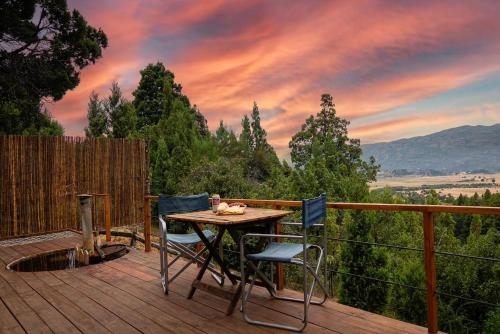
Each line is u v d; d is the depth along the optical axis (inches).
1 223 275.7
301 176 783.1
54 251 230.7
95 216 339.3
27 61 621.9
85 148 332.5
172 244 145.8
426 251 100.3
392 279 383.2
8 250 236.5
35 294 142.3
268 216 119.0
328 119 1202.6
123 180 363.6
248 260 110.7
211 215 126.7
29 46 653.3
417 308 380.2
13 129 585.3
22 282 158.1
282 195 621.6
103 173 346.3
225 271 139.3
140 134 796.0
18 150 286.7
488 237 511.5
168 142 749.9
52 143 307.6
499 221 746.8
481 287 422.9
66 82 669.9
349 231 391.5
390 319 108.6
